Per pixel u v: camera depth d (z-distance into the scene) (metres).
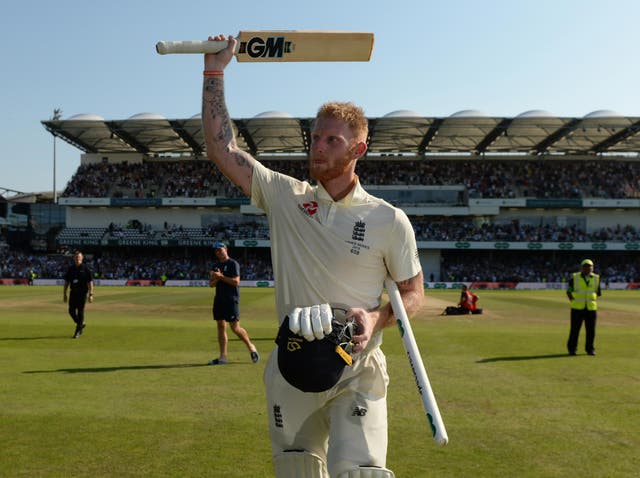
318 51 2.57
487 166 61.03
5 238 69.88
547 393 7.52
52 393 7.28
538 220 58.72
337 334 2.20
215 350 11.48
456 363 9.96
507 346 12.30
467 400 7.11
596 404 6.91
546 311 23.78
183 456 4.89
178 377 8.45
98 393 7.30
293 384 2.21
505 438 5.52
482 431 5.75
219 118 2.63
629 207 56.31
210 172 61.97
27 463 4.68
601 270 56.22
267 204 2.65
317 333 2.11
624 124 50.62
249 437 5.45
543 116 49.75
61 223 72.25
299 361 2.15
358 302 2.57
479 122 50.53
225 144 2.64
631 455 5.03
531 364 9.89
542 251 58.88
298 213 2.58
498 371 9.17
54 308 23.50
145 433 5.55
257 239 57.09
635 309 24.72
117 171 62.22
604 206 56.25
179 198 58.56
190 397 7.11
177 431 5.63
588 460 4.89
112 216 60.53
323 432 2.63
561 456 4.99
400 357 10.60
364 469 2.34
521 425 5.98
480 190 57.91
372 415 2.47
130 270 57.22
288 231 2.59
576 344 11.20
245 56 2.61
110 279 55.03
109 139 58.56
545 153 63.03
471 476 4.50
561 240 55.81
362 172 60.31
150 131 54.47
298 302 2.57
